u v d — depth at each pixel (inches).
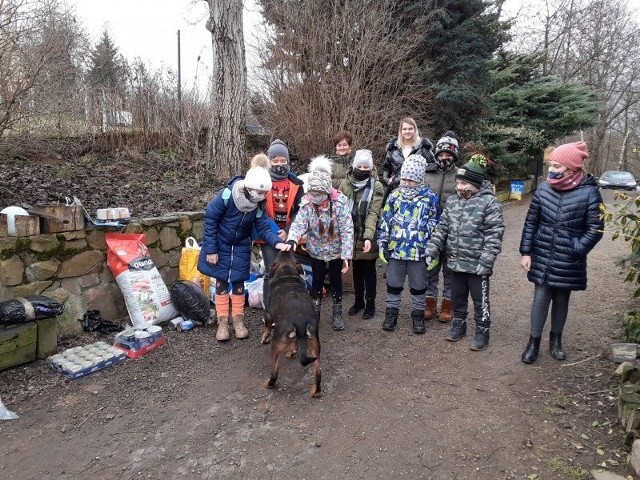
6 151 240.2
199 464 104.3
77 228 163.2
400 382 140.4
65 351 150.8
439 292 238.5
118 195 233.6
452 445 110.6
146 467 103.4
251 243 175.0
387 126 390.6
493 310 203.2
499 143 578.6
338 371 147.3
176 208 229.1
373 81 382.3
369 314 192.4
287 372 146.6
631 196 132.0
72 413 123.4
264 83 383.6
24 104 217.0
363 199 183.9
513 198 634.8
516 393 132.9
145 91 327.9
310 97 363.3
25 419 120.5
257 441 112.4
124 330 164.4
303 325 128.0
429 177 187.2
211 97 318.7
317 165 174.2
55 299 157.9
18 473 101.1
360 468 103.1
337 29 369.1
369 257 185.9
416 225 170.2
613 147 1739.7
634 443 100.8
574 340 167.6
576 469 101.0
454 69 431.2
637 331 151.2
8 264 145.9
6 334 137.6
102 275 172.7
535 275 148.9
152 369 147.3
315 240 173.5
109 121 309.6
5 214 146.3
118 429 116.8
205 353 159.2
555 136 695.7
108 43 413.4
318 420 120.9
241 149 313.4
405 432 115.8
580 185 142.2
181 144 319.9
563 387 135.0
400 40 400.2
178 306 180.2
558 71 1261.1
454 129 450.0
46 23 223.1
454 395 132.7
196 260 195.2
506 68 658.2
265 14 390.3
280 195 184.2
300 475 101.0
